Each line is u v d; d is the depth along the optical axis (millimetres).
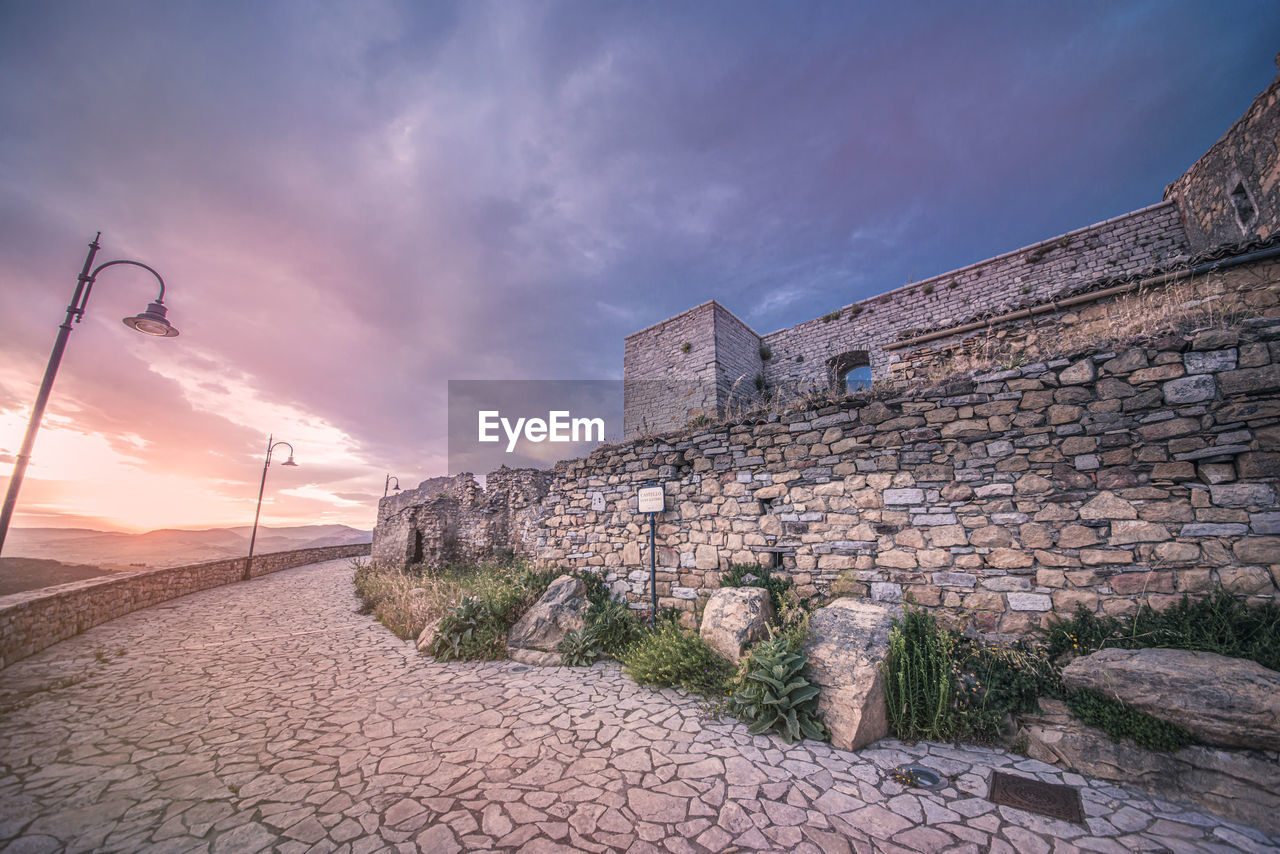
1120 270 12477
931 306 15562
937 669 4355
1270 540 3883
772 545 6492
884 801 3205
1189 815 2984
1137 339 4645
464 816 3080
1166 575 4195
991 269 14570
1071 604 4520
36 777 3619
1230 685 3264
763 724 4254
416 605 9008
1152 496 4363
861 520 5816
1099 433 4672
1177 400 4379
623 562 8219
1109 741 3525
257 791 3412
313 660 6965
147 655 7246
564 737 4258
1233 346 4242
